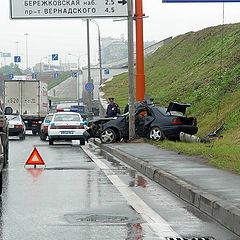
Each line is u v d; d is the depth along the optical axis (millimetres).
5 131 26094
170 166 22484
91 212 14805
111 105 45156
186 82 64812
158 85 80062
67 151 35656
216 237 12078
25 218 14086
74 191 18375
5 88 64688
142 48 39938
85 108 78062
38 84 64688
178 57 90812
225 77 51094
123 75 108812
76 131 42125
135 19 39406
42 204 15992
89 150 36438
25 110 64375
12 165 26688
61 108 79125
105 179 21406
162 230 12727
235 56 56531
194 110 49625
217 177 18969
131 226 13141
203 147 29297
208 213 14516
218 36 82500
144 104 37594
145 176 22328
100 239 11898
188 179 18453
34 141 49844
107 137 38062
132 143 36281
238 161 22781
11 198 17031
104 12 39094
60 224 13359
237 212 12703
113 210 15070
